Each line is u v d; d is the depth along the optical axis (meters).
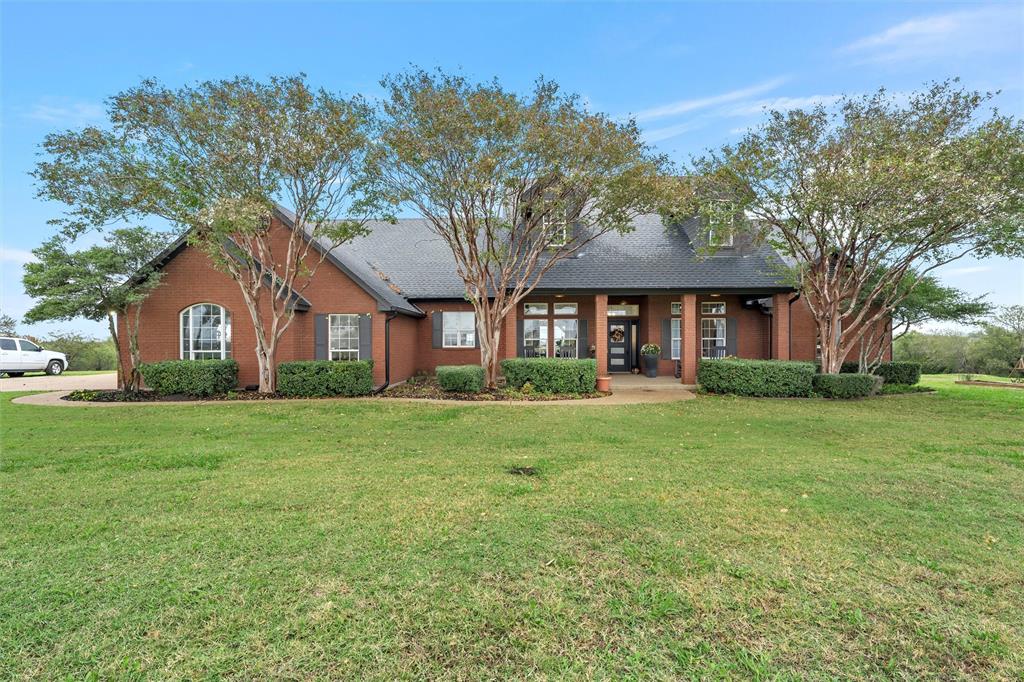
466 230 12.69
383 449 6.74
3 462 5.87
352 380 12.42
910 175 10.07
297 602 2.75
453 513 4.14
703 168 12.97
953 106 11.04
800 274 14.08
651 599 2.80
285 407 10.66
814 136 11.63
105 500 4.45
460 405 11.00
